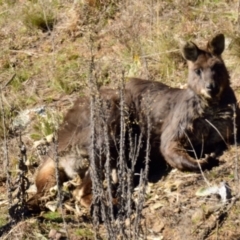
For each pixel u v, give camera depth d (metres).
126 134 11.61
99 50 15.22
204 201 10.22
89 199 10.75
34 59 15.73
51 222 10.46
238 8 14.98
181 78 13.86
